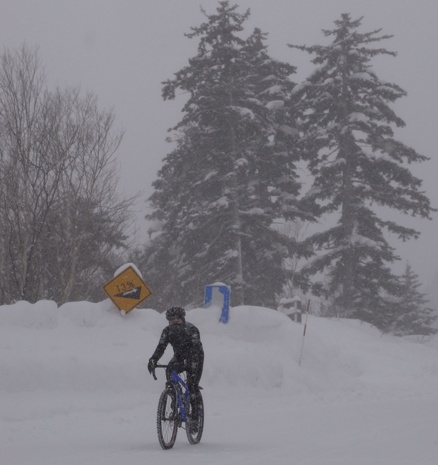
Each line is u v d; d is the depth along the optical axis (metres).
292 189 106.75
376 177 105.00
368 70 105.56
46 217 51.28
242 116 93.62
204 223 95.56
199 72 96.12
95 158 55.06
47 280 54.16
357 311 103.81
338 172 104.12
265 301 102.56
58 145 52.91
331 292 106.12
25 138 52.19
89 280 56.28
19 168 51.62
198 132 96.38
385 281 105.25
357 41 105.50
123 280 43.00
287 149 105.06
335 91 104.19
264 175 104.44
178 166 98.19
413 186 104.19
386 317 105.88
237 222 96.25
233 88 97.06
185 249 98.50
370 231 105.88
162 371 37.34
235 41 97.88
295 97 105.50
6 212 50.97
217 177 96.12
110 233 56.62
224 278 95.62
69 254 53.06
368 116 104.62
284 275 103.25
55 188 51.94
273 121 102.81
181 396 23.88
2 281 50.94
